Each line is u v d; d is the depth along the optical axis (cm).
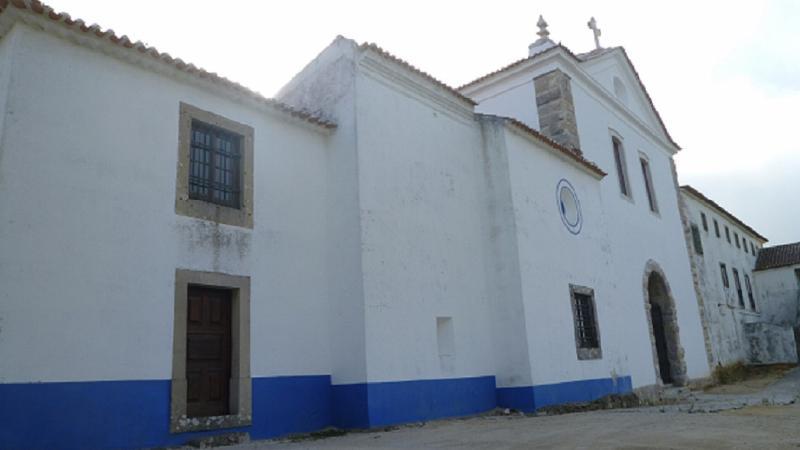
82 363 610
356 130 910
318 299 875
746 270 3122
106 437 616
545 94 1510
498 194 1138
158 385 668
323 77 980
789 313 3117
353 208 887
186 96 770
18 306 574
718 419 791
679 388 1680
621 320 1470
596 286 1352
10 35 630
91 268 634
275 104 858
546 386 1072
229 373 762
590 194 1444
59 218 618
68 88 652
